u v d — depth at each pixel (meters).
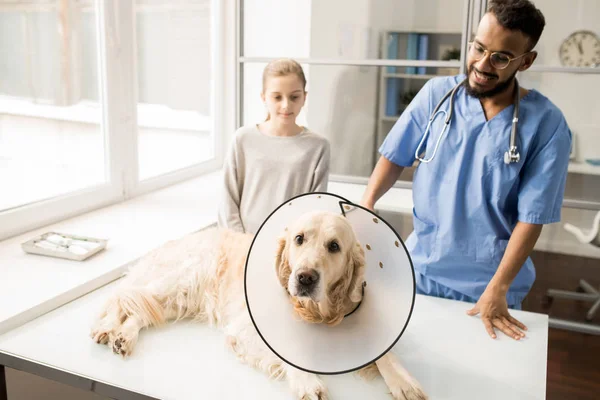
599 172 2.34
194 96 2.62
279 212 0.85
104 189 2.02
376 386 0.90
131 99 2.12
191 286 1.12
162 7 2.30
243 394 0.87
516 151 1.27
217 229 1.28
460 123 1.35
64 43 1.79
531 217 1.27
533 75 2.35
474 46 1.22
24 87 1.65
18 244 1.58
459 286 1.42
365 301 0.81
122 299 1.08
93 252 1.51
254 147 1.58
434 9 2.45
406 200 2.36
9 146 1.62
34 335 1.07
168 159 2.47
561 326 2.46
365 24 2.56
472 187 1.34
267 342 0.81
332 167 2.77
